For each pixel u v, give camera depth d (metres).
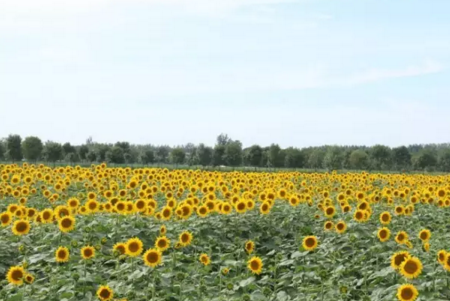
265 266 14.68
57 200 23.39
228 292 11.18
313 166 90.06
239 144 94.81
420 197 23.25
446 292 10.27
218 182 26.48
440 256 10.12
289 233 17.91
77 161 85.50
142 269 11.98
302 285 11.84
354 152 82.88
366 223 18.16
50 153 77.44
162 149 110.25
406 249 13.99
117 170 34.03
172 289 11.27
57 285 11.05
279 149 91.00
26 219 15.69
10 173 32.81
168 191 23.56
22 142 76.12
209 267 12.99
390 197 22.11
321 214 19.92
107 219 17.25
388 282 11.52
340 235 16.08
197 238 15.23
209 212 17.53
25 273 10.97
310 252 15.32
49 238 15.02
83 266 12.24
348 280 12.45
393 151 104.00
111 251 14.33
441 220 20.50
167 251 15.00
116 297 10.79
